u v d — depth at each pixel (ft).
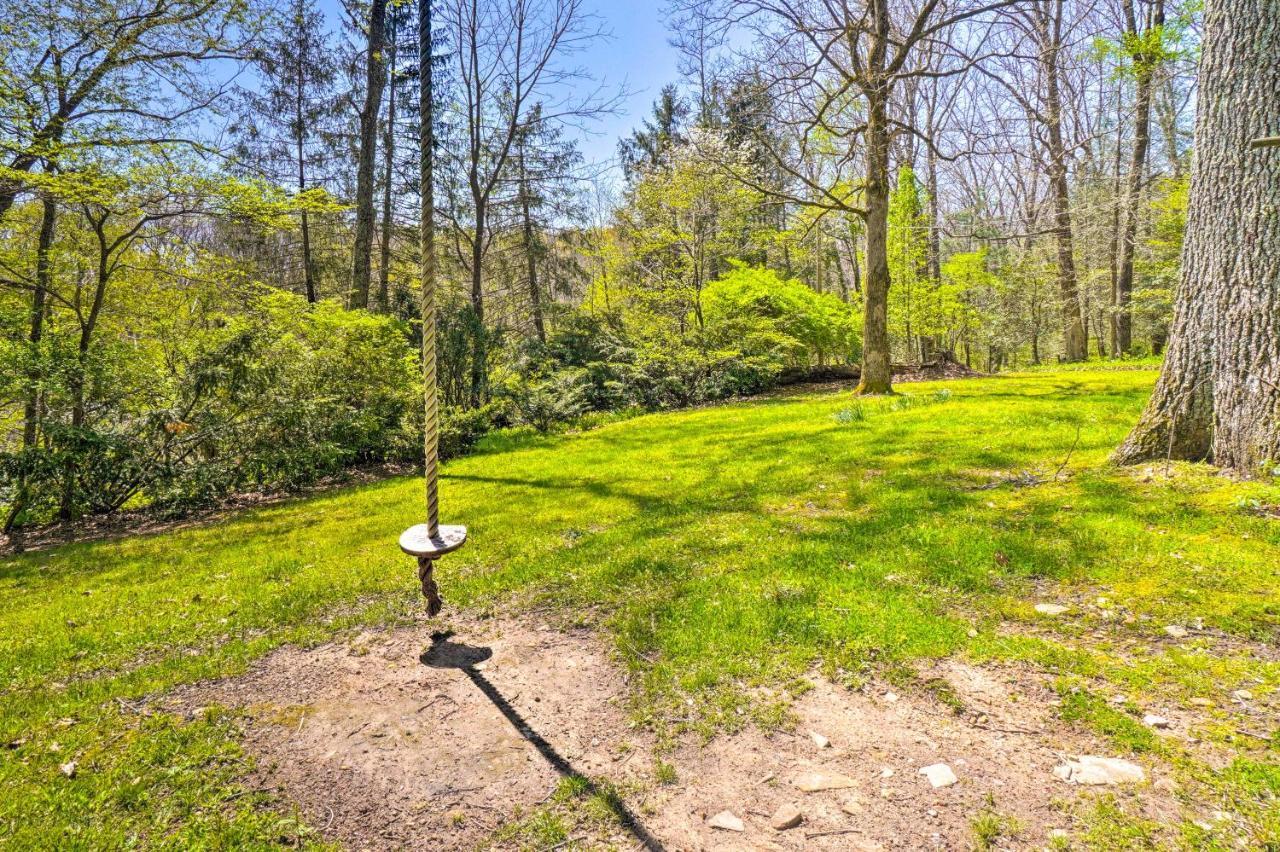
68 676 9.53
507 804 6.23
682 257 49.14
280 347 27.04
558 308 62.54
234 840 5.84
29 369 21.76
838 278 92.63
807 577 10.85
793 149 51.52
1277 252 12.07
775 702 7.54
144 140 24.41
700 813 5.89
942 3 31.58
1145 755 6.11
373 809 6.25
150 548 17.57
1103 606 9.06
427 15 7.97
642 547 13.38
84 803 6.40
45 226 27.12
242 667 9.40
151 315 32.30
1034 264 72.79
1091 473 14.88
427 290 8.29
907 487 15.79
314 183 55.83
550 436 33.12
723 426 30.07
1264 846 4.95
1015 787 5.88
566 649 9.42
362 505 20.63
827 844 5.39
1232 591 8.98
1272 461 11.99
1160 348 55.11
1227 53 12.52
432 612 9.27
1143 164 48.19
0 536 21.38
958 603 9.56
